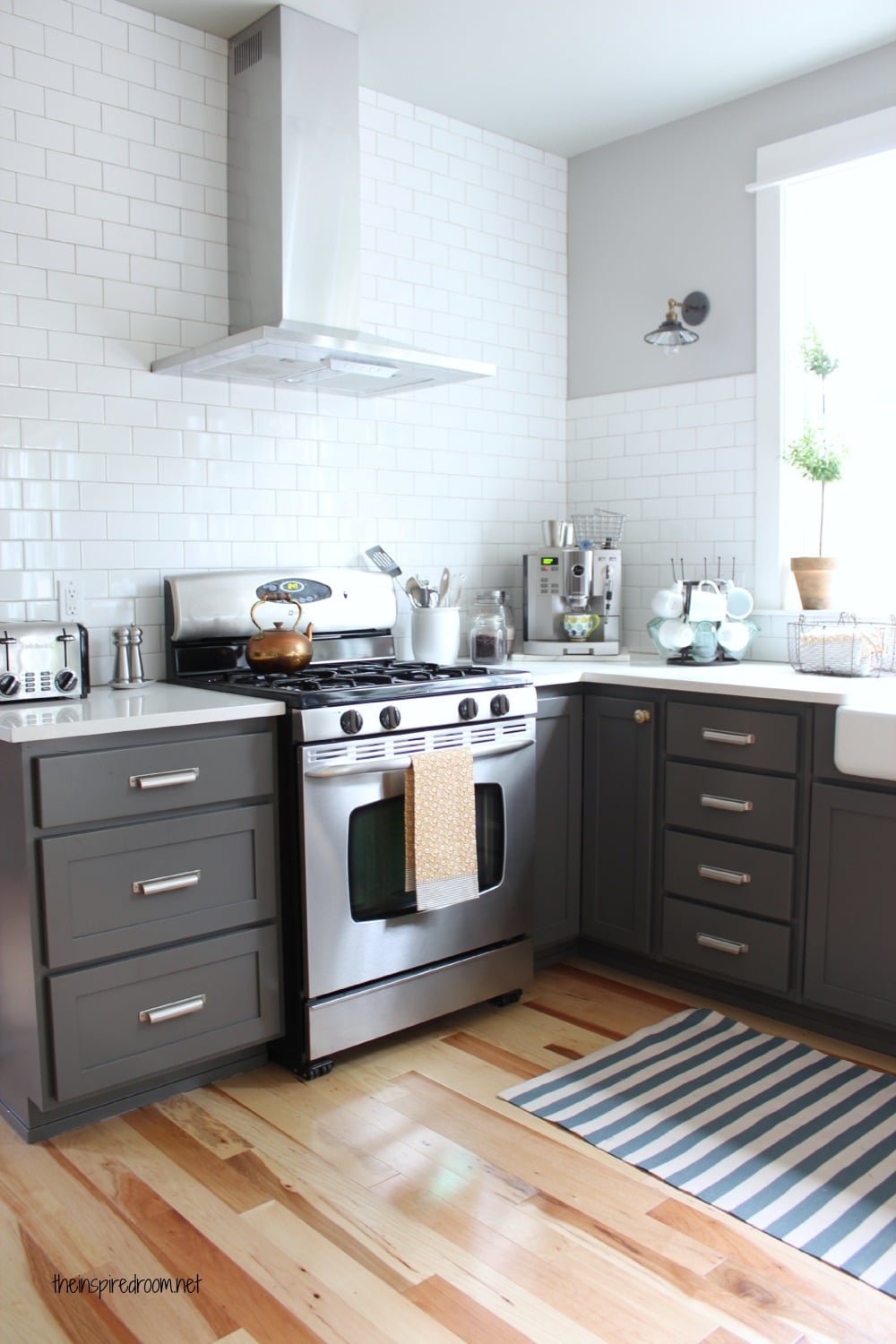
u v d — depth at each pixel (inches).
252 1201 77.2
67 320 107.7
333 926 96.7
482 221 146.6
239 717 91.7
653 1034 105.7
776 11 114.2
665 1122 88.1
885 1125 87.4
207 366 112.2
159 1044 88.5
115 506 112.0
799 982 104.7
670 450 147.0
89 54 107.7
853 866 99.3
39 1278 69.1
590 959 128.6
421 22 115.4
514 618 154.3
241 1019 93.9
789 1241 72.3
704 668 127.3
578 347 158.2
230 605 116.3
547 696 119.8
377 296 134.6
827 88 127.3
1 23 101.9
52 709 90.2
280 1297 67.1
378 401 136.0
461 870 103.5
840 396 134.2
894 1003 96.9
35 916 81.1
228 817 91.5
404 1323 64.7
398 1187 79.0
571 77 130.0
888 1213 75.3
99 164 109.0
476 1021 109.8
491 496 150.4
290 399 126.6
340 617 125.6
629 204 149.9
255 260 116.0
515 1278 68.9
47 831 81.2
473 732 107.3
